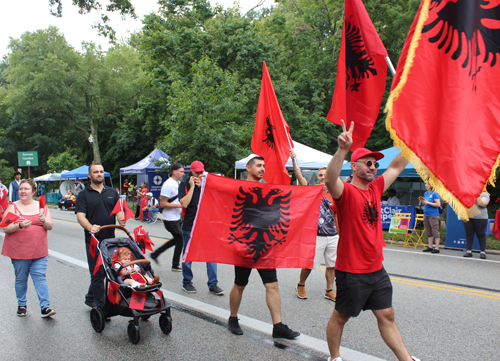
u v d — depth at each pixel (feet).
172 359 12.15
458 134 9.70
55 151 144.05
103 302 15.21
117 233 41.52
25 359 12.26
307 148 45.96
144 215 57.16
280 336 13.55
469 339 13.66
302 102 88.58
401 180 69.82
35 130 142.31
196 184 19.58
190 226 19.52
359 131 15.21
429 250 32.63
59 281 21.57
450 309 17.01
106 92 130.52
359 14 15.15
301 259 14.10
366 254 10.12
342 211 10.20
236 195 14.06
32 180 16.34
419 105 10.00
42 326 15.06
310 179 44.16
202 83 54.85
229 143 54.24
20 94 122.72
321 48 113.29
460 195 9.57
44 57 125.39
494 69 10.12
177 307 17.19
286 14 124.77
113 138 136.87
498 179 56.65
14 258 15.75
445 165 9.71
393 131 9.82
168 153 57.31
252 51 77.10
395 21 78.89
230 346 13.07
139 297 13.47
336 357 10.75
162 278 22.34
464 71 9.98
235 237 13.99
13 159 153.58
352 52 15.51
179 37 79.10
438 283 21.52
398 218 37.22
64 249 31.48
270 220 14.10
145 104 88.58
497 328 14.74
